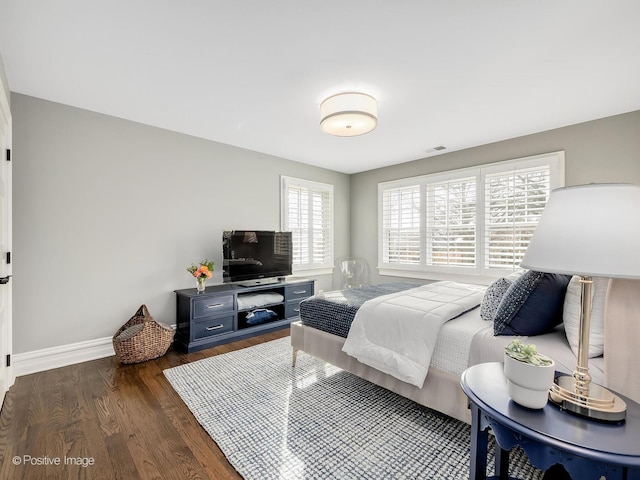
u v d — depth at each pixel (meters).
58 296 2.71
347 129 2.75
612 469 0.79
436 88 2.44
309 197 4.91
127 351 2.73
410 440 1.73
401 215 4.79
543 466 0.88
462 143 3.83
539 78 2.29
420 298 2.35
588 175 3.11
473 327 1.79
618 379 1.19
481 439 1.11
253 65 2.13
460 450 1.64
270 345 3.33
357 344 2.11
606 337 1.23
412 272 4.64
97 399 2.15
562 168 3.25
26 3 1.55
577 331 1.42
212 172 3.74
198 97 2.61
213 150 3.75
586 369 1.02
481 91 2.49
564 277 1.58
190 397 2.19
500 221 3.71
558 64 2.11
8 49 1.95
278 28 1.75
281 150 4.14
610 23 1.70
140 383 2.40
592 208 0.94
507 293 1.68
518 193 3.56
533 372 0.98
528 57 2.03
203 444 1.69
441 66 2.13
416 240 4.59
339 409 2.05
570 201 1.00
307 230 4.88
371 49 1.94
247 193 4.09
